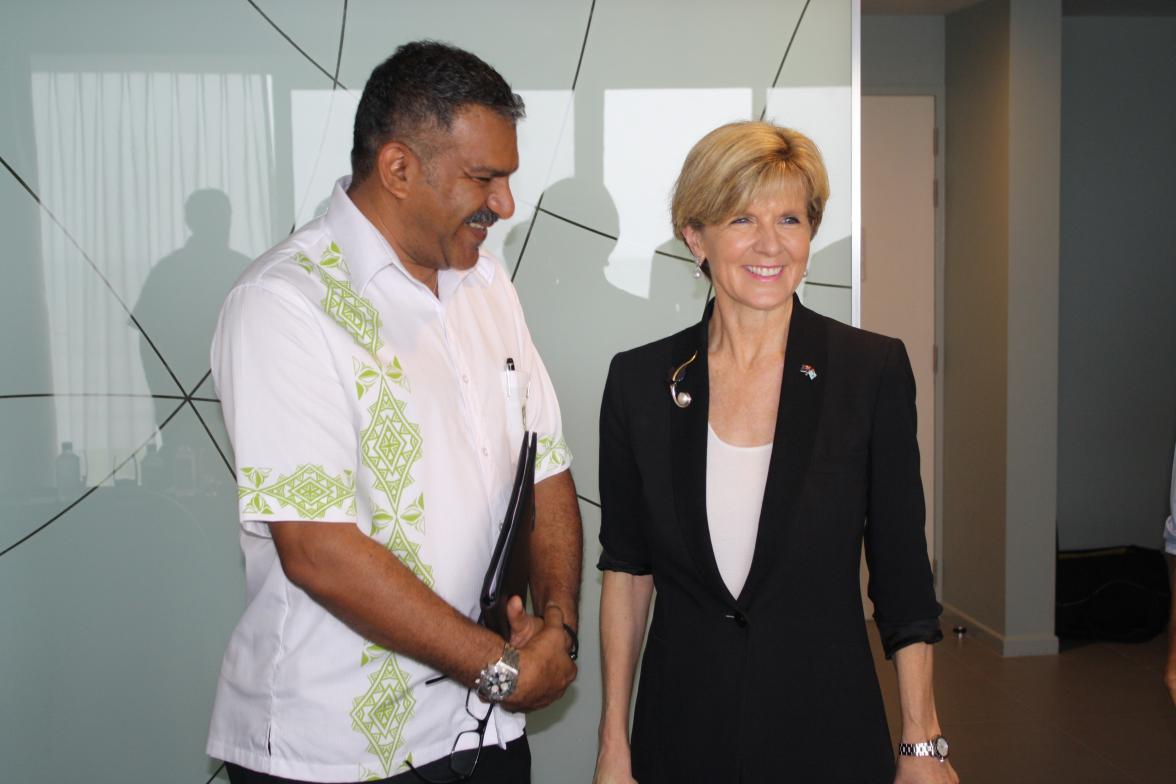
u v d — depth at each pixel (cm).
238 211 214
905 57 470
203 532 218
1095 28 492
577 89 221
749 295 142
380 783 140
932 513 481
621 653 158
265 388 129
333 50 214
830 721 140
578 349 227
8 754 215
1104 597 435
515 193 223
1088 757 328
